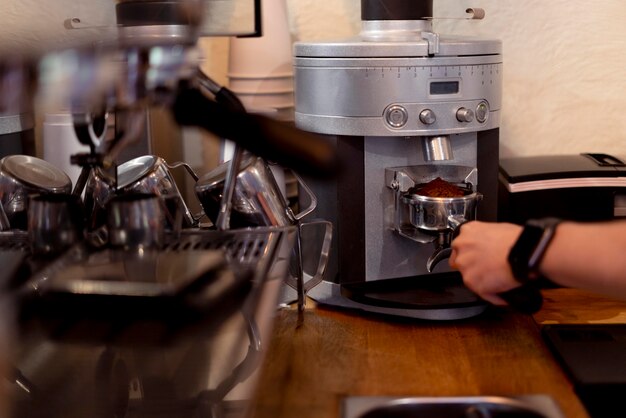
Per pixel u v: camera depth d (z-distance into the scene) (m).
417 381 0.94
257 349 0.93
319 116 1.16
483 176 1.22
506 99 1.48
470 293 1.17
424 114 1.12
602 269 0.88
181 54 0.83
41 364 0.92
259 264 0.93
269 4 1.37
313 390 0.91
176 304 0.88
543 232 0.91
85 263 0.90
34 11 1.02
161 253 0.93
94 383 0.91
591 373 0.94
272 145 0.83
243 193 1.05
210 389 0.91
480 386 0.93
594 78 1.47
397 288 1.19
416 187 1.17
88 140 0.88
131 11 0.93
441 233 1.14
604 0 1.43
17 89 0.75
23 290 0.92
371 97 1.12
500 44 1.18
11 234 1.02
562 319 1.17
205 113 0.83
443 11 1.46
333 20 1.46
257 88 1.39
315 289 1.23
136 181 1.07
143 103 0.81
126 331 0.90
